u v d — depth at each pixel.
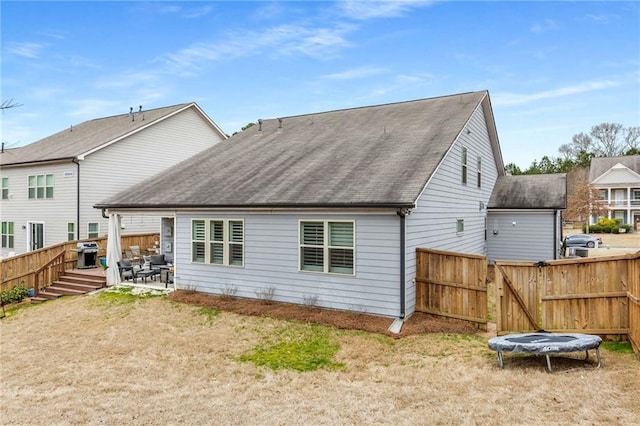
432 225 12.29
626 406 5.54
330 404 6.51
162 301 13.44
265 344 9.59
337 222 11.27
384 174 11.55
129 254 19.31
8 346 10.66
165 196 14.45
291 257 12.02
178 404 6.82
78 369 8.73
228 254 13.16
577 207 42.59
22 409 6.93
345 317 10.73
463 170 15.53
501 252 19.52
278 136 18.11
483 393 6.35
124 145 22.33
